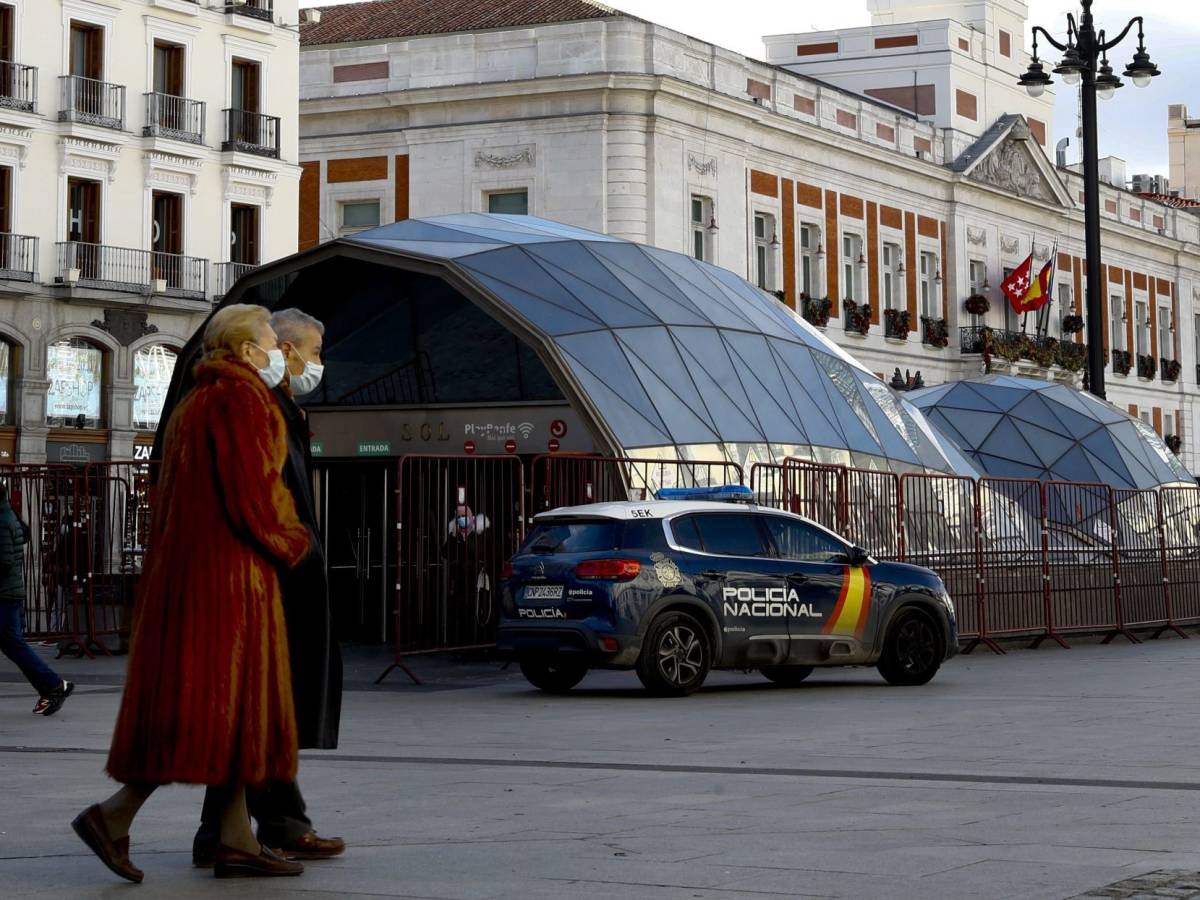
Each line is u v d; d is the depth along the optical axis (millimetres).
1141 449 38500
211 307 48031
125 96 46844
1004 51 72812
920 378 56656
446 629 19406
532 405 25219
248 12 49656
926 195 64938
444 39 52781
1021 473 37281
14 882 6805
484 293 23719
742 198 54531
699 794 9391
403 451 25906
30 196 44719
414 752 11781
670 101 51125
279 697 6793
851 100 60625
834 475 22094
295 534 6785
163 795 9547
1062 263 74312
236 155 48938
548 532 16844
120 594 22438
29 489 22094
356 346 26500
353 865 7129
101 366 46531
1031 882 6672
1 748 12234
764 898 6363
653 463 22703
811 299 57656
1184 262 85062
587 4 54156
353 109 53562
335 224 54219
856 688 17625
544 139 51219
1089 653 23953
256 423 6742
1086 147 33469
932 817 8461
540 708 15438
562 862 7164
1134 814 8555
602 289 25609
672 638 16328
